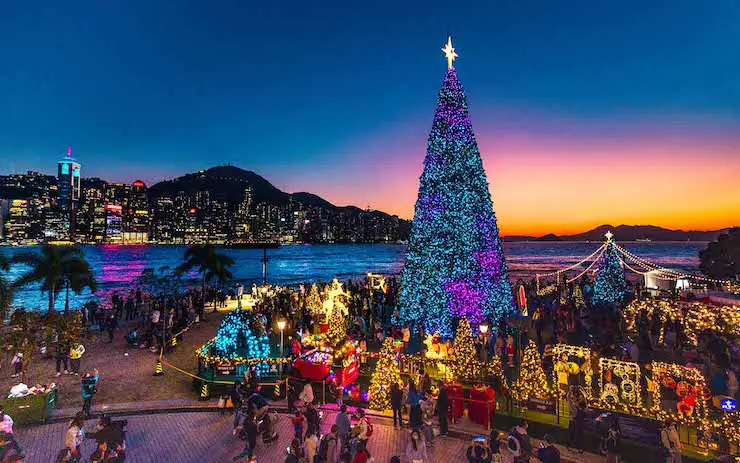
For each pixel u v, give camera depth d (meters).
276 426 14.62
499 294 24.14
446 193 23.88
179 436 13.86
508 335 21.02
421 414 13.80
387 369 16.23
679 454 10.95
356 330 23.80
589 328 25.34
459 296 23.05
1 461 10.68
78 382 18.72
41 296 61.88
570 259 173.88
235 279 92.88
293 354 19.22
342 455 10.53
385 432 14.06
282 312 30.91
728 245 47.78
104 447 10.76
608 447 11.19
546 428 13.89
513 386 15.41
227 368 17.77
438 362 17.27
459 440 13.49
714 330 18.91
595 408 13.93
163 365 21.31
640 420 13.09
